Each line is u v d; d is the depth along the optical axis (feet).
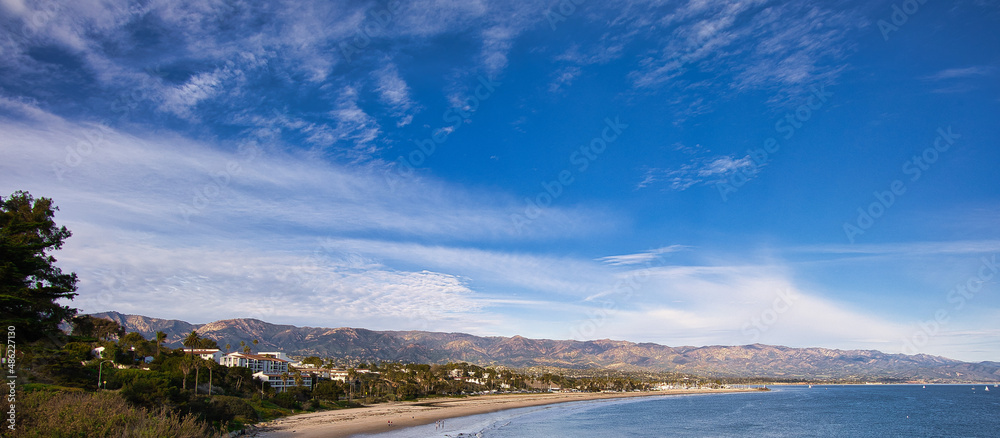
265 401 329.31
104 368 225.56
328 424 262.47
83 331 164.86
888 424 362.94
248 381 360.28
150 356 358.84
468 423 307.17
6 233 124.57
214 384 312.50
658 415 421.59
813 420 388.16
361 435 226.58
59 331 149.28
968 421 388.98
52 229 143.95
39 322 126.21
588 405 552.00
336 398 433.07
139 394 166.50
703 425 340.80
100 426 66.13
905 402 652.89
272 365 529.45
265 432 220.84
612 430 299.79
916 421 385.91
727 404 606.55
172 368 290.97
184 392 200.44
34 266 125.18
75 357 220.23
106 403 74.90
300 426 248.32
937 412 479.41
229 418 210.18
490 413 394.52
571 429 299.99
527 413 411.54
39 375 180.04
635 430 303.07
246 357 472.03
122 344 341.62
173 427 70.13
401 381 581.12
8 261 118.83
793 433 302.86
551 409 469.98
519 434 264.11
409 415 338.13
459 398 588.91
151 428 66.33
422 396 578.25
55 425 64.28
